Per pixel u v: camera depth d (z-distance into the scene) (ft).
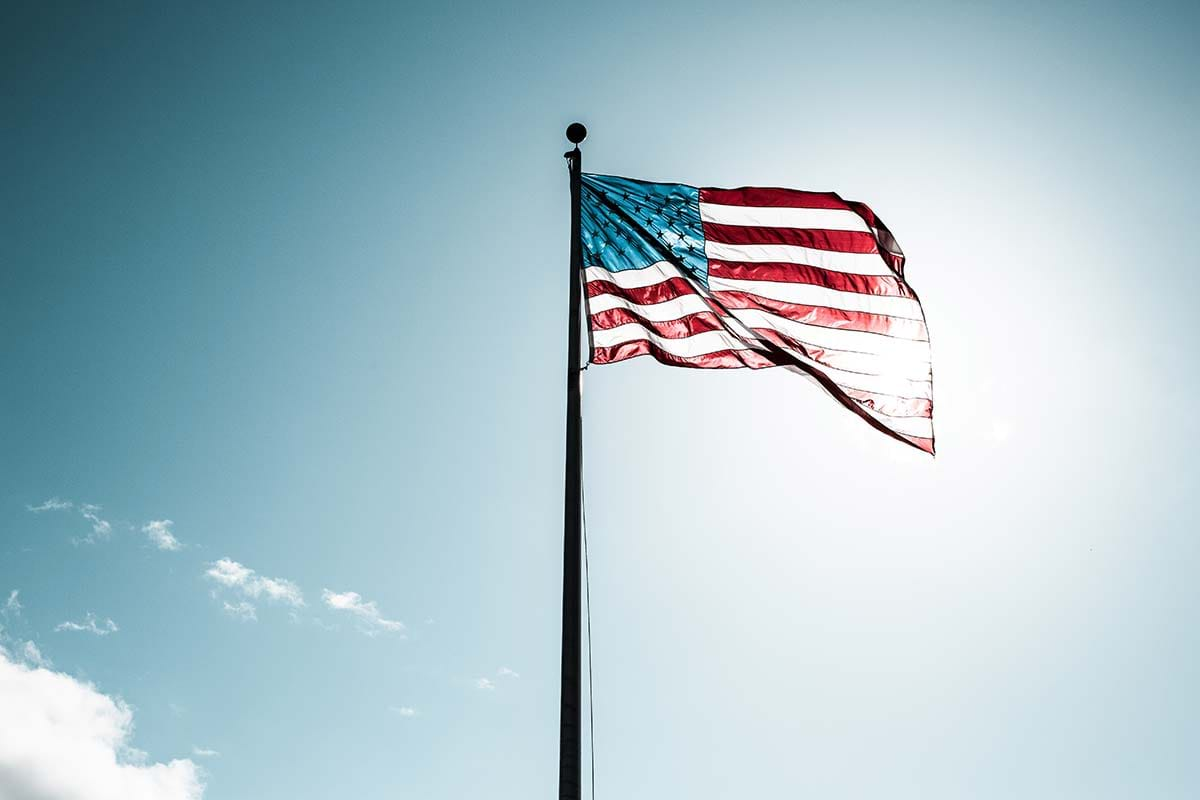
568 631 36.78
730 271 54.80
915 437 53.47
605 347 51.49
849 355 54.24
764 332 53.67
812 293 55.11
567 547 39.19
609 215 55.47
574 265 49.37
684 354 52.21
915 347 54.95
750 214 56.54
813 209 57.26
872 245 56.59
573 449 42.37
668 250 55.11
